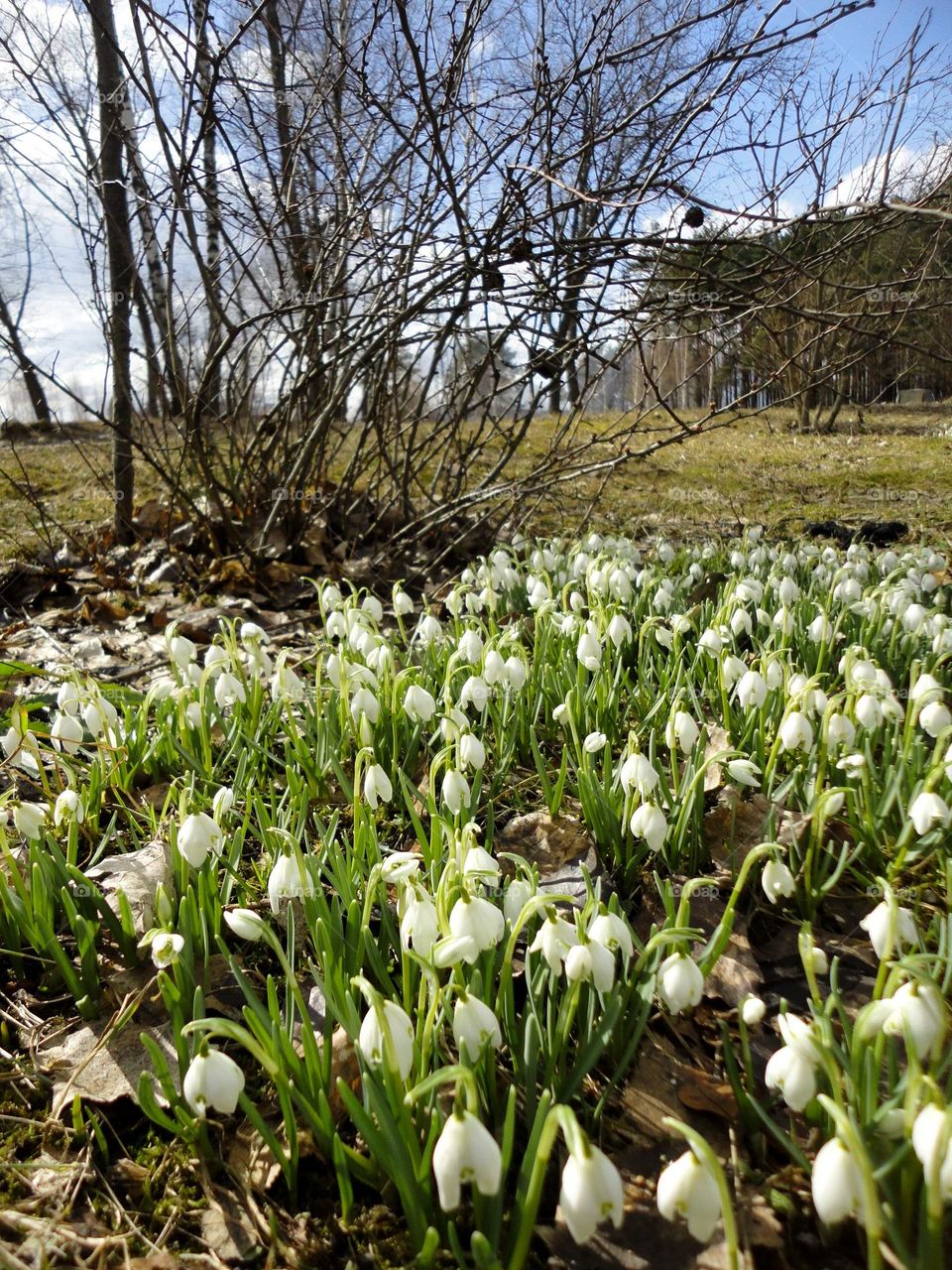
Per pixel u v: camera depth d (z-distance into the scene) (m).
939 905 2.16
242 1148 1.59
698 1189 1.14
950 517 7.54
